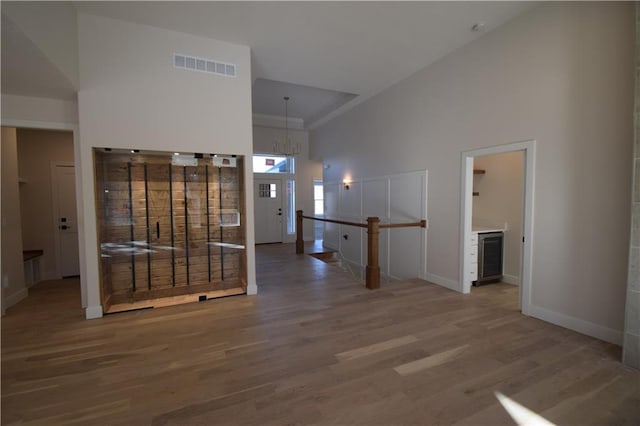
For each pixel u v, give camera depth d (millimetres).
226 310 3311
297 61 4148
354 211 6430
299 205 8727
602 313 2543
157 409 1758
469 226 3848
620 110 2396
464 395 1854
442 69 4066
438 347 2451
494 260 4254
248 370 2148
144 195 3621
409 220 4793
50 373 2135
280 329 2818
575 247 2709
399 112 4938
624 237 2400
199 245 3891
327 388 1934
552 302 2902
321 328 2832
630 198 2359
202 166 3861
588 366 2160
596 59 2523
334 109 6621
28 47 2189
